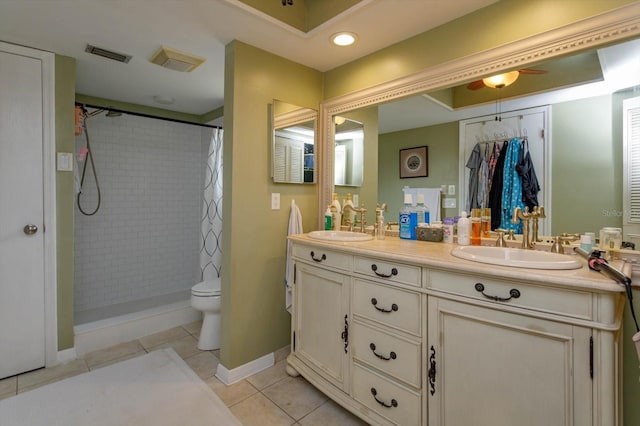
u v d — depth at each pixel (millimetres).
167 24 1834
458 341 1253
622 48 1311
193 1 1614
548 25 1441
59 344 2229
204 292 2434
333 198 2406
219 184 3189
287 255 2275
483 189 1745
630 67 1298
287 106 2299
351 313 1652
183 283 3715
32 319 2117
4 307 2025
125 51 2168
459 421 1256
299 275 2018
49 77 2162
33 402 1797
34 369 2125
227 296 2064
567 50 1395
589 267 1104
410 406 1393
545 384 1058
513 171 1643
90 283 3096
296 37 1976
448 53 1778
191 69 2412
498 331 1153
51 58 2168
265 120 2184
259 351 2195
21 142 2072
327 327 1799
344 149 2406
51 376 2062
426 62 1878
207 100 3217
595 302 967
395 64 2033
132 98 3152
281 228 2314
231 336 2049
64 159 2229
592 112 1402
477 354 1204
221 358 2094
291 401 1843
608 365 953
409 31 1882
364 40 1996
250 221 2133
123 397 1852
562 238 1479
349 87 2330
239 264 2082
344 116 2398
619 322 970
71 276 2277
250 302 2145
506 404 1140
